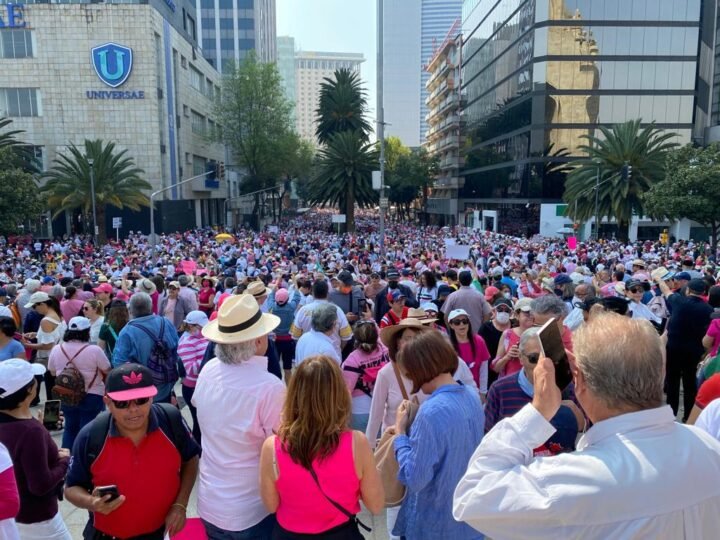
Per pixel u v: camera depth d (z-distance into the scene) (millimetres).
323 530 2555
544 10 51656
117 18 48094
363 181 49938
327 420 2521
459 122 81438
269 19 140750
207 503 2959
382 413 3977
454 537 2598
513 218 58688
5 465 2512
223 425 2928
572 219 45500
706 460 1458
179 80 56562
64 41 48125
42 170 49062
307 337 5191
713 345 5285
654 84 52000
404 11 184500
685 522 1387
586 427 3062
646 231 48875
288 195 111375
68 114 48875
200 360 5488
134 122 49188
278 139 63844
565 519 1433
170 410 3018
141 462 2861
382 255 25328
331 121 57500
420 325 3707
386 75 186500
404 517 2910
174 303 9195
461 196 81562
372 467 2619
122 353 5203
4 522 2498
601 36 51656
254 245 32312
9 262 25000
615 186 38188
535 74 52688
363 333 4777
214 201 71688
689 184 30922
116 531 2887
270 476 2621
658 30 51438
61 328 7176
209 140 63625
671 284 8117
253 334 3025
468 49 77562
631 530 1377
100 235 41719
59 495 3410
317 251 29297
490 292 8312
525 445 1672
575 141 52688
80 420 5289
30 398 3107
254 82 61625
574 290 8250
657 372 1513
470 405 2713
